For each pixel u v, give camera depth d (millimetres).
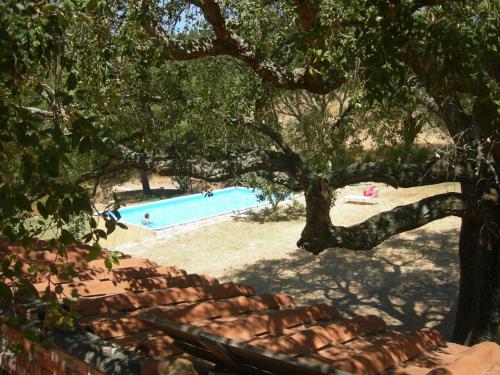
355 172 7832
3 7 3072
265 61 7480
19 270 3021
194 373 2811
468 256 9664
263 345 3971
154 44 7090
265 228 22672
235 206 30141
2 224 2953
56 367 4141
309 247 7508
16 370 4625
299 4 5773
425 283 15242
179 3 8133
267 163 7863
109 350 3643
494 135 6734
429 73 5262
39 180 2953
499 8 4699
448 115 8633
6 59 3184
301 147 12273
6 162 3152
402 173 7840
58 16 3141
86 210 2820
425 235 20016
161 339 4070
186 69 9305
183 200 31750
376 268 16812
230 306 4992
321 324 4980
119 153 7988
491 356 4098
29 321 4125
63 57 3410
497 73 6250
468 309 9750
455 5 4883
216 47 7426
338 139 10008
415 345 4492
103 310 4859
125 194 36438
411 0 5418
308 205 7520
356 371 3711
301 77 7453
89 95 5902
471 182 8000
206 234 22109
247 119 8992
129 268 6469
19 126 2771
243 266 17891
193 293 5512
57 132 2773
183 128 9172
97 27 5891
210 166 7875
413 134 8844
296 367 2684
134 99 8430
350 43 5637
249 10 7496
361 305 13977
